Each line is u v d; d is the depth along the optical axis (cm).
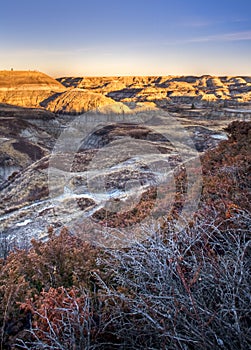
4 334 295
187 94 19162
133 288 321
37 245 494
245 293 232
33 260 424
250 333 220
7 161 4222
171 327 235
